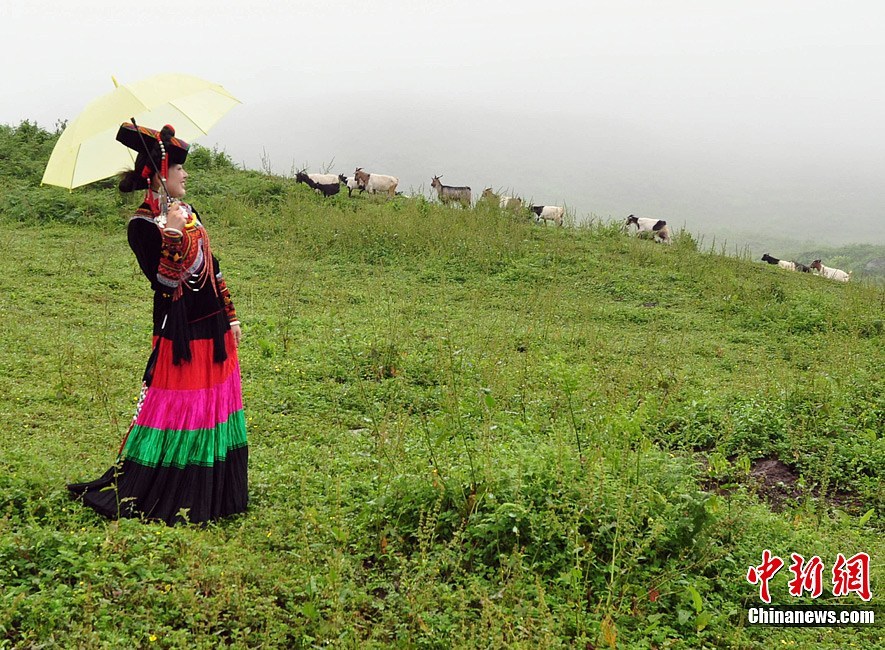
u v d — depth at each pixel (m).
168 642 3.72
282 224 16.31
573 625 4.03
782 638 4.21
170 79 5.22
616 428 5.62
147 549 4.35
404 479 5.06
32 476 5.03
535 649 3.74
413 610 4.00
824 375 8.57
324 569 4.37
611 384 8.00
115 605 3.90
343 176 22.03
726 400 7.89
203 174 19.62
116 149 5.21
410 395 7.80
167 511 4.84
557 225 18.84
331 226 15.92
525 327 11.06
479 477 4.98
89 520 4.73
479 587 4.16
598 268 14.70
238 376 5.13
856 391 8.18
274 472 5.64
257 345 9.37
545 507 4.72
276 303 11.65
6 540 4.20
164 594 3.96
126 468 4.93
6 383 7.39
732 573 4.67
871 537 5.59
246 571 4.20
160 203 4.90
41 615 3.74
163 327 4.86
